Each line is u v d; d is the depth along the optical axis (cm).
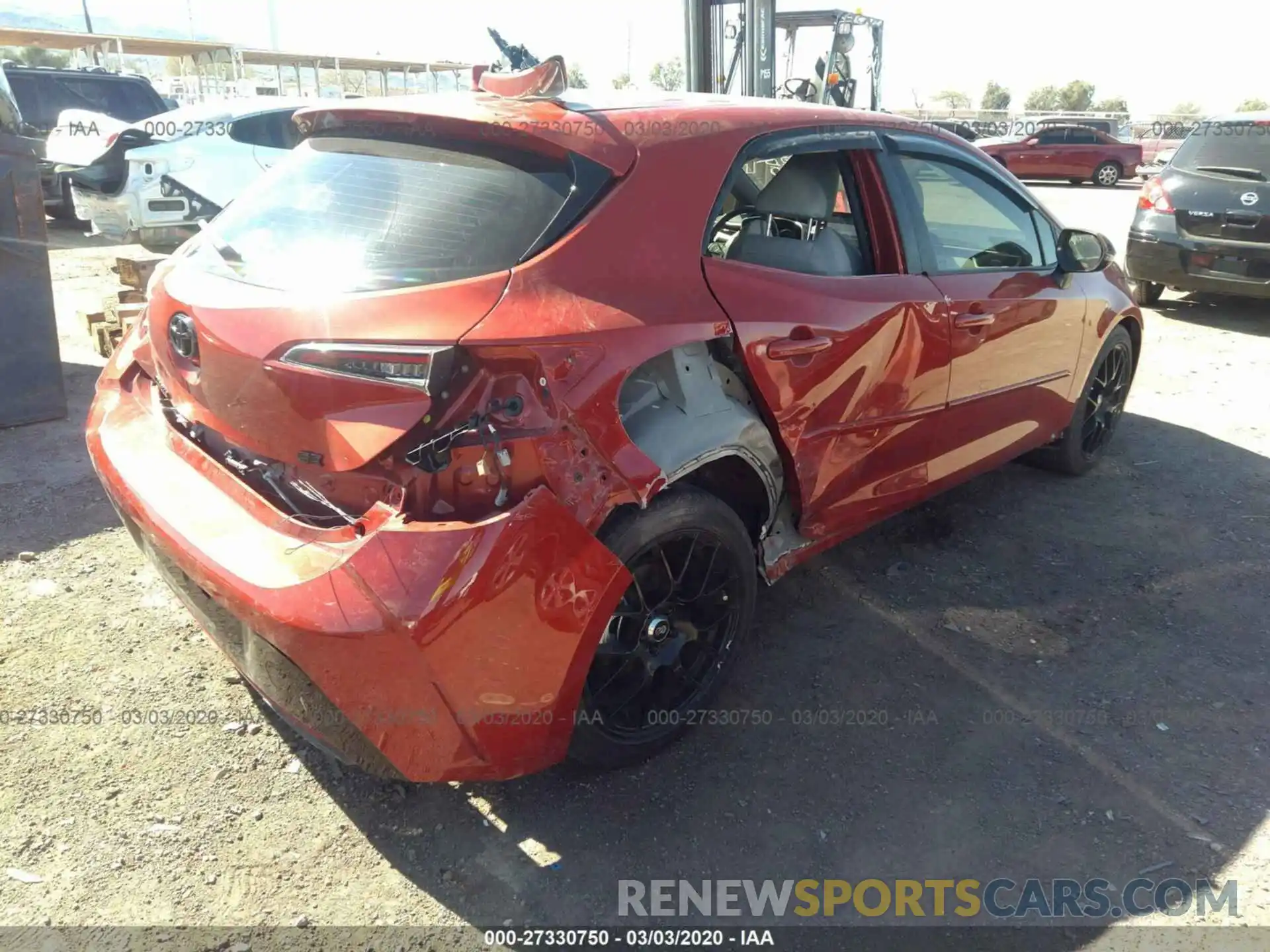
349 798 254
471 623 200
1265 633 335
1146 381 617
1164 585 366
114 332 619
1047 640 330
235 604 202
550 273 221
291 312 213
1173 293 889
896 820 251
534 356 207
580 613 217
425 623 194
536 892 227
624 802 256
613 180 239
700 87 997
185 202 884
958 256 351
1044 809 254
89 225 1250
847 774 267
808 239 318
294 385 207
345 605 192
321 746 221
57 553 370
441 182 236
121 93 1387
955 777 266
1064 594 360
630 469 223
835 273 300
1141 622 341
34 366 503
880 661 318
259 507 217
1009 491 448
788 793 260
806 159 321
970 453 371
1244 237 728
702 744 278
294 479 218
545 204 230
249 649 214
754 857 239
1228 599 356
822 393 285
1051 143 2389
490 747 216
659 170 250
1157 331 743
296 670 203
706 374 257
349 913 220
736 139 274
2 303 485
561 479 212
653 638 256
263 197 263
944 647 326
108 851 234
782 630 335
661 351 233
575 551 214
